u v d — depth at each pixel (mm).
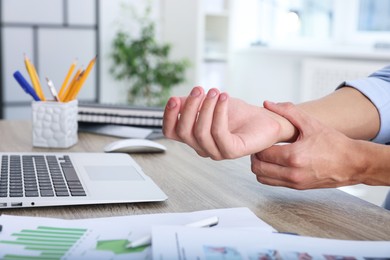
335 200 781
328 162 718
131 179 822
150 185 795
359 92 907
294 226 664
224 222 642
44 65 3055
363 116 877
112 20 3381
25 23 2973
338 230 652
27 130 1285
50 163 897
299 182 730
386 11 3137
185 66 3426
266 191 819
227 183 861
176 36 3588
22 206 686
